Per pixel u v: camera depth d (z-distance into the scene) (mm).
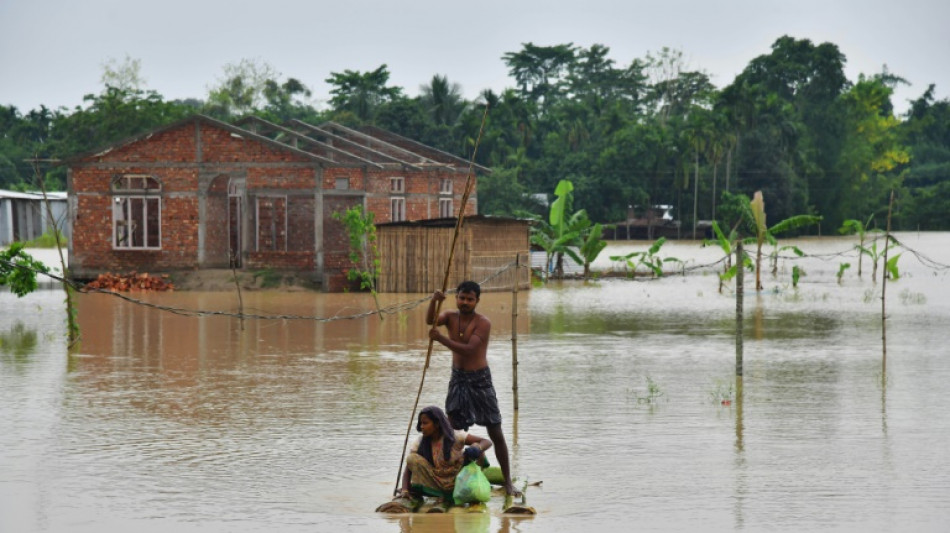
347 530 10148
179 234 45531
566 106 129625
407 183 56719
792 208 123688
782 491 11469
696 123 115875
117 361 21875
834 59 140625
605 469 12531
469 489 10984
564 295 42250
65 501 11203
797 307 36062
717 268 62781
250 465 12797
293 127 56250
